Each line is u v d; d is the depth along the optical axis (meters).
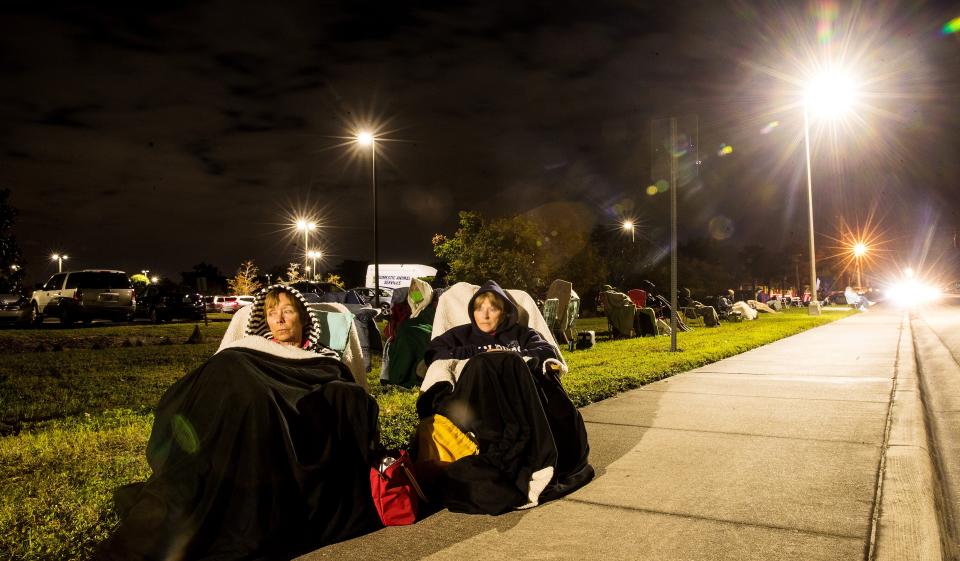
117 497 3.97
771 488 4.67
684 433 6.36
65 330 24.62
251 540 3.56
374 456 4.25
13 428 7.03
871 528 3.91
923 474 4.89
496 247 38.84
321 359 4.43
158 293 32.19
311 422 3.98
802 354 13.56
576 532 3.98
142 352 15.62
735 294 48.75
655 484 4.82
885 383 9.23
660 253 53.06
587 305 43.25
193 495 3.56
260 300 4.72
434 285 11.73
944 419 7.49
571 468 4.88
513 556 3.66
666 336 18.53
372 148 28.02
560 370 5.23
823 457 5.41
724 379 9.91
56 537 3.76
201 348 16.72
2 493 4.59
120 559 3.44
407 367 8.61
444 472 4.50
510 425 4.58
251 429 3.69
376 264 27.89
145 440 6.20
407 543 3.89
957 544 3.99
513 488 4.38
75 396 9.25
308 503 3.81
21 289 33.91
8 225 29.98
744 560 3.53
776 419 6.92
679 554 3.62
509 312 5.43
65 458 5.59
